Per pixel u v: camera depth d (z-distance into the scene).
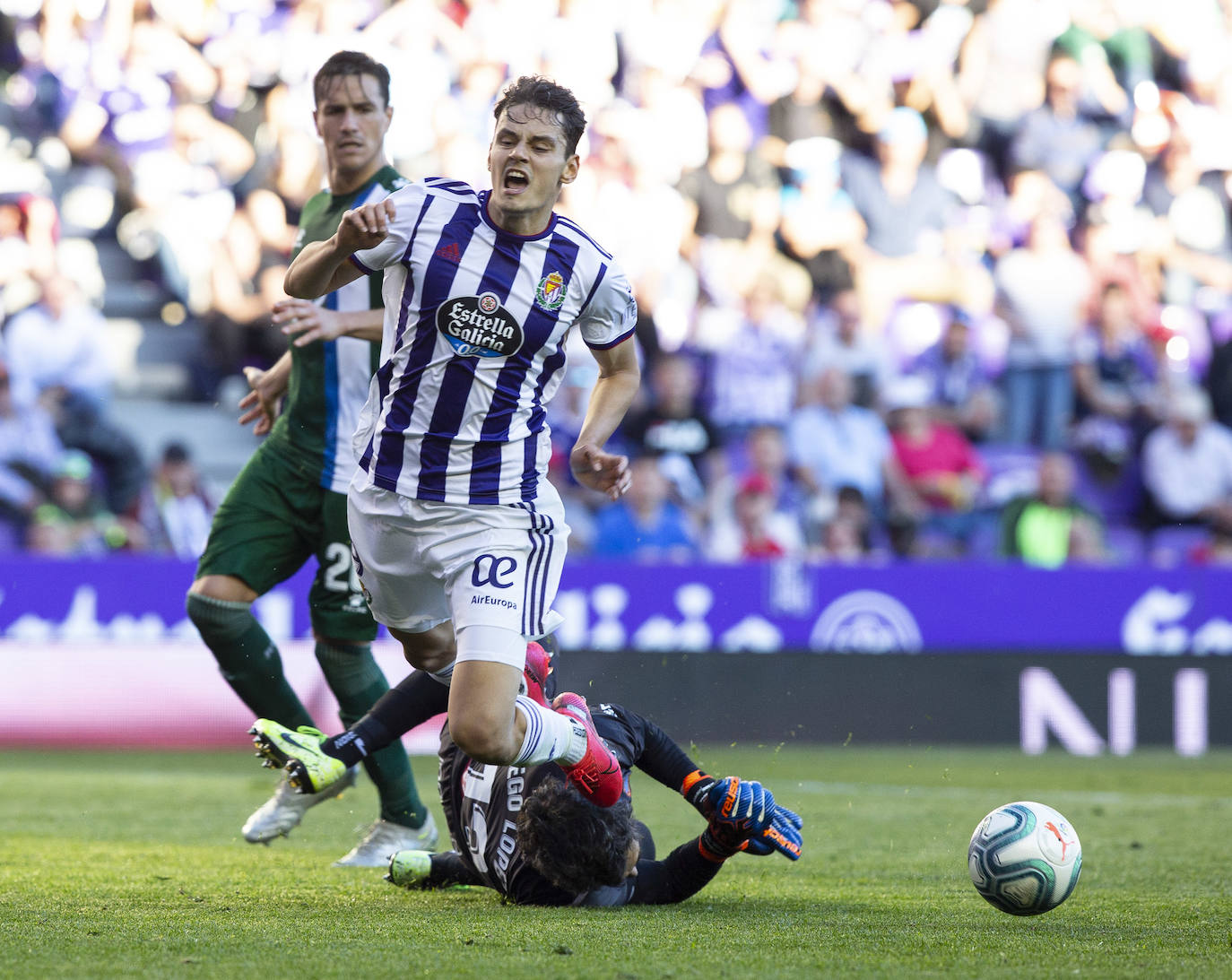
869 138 43.22
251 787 24.00
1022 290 41.97
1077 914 11.86
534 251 11.58
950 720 34.19
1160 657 35.34
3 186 40.19
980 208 43.41
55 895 12.31
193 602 15.41
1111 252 43.59
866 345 40.12
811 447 38.50
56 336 36.56
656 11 42.38
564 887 11.31
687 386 38.84
